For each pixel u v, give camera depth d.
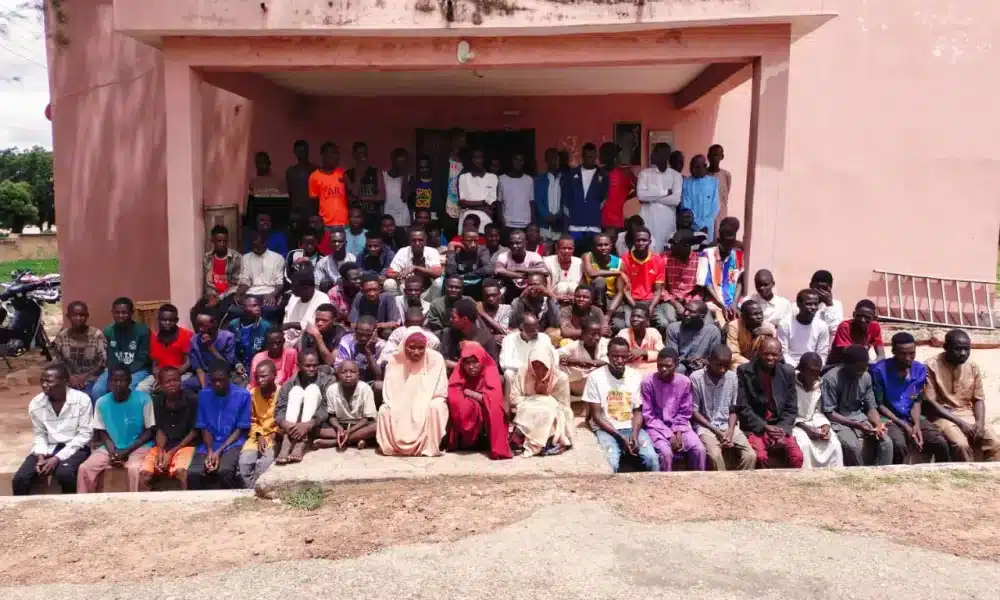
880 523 4.82
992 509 5.04
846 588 4.00
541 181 9.40
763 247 7.39
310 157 10.74
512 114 10.67
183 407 6.38
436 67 7.35
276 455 6.20
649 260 7.90
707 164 9.79
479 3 6.82
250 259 8.30
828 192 9.64
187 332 7.30
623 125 10.62
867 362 6.50
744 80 8.59
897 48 9.40
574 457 6.00
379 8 6.86
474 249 8.12
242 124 10.59
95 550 4.64
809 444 6.36
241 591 4.09
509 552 4.47
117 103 9.95
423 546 4.59
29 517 5.16
